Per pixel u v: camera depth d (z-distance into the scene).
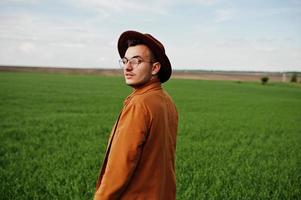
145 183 3.08
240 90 61.75
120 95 39.16
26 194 6.80
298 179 8.94
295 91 65.44
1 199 6.55
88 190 7.07
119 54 3.59
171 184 3.36
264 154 12.35
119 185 2.94
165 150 3.18
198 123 20.66
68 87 48.56
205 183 8.00
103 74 115.69
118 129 3.06
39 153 10.84
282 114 28.34
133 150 2.93
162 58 3.28
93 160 9.93
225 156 11.38
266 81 88.69
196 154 11.48
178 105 32.97
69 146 12.12
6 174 8.13
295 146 14.36
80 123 18.42
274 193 7.48
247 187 7.79
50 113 22.19
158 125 3.06
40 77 72.94
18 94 34.66
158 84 3.32
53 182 7.58
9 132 14.67
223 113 27.30
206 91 55.16
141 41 3.27
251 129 19.30
